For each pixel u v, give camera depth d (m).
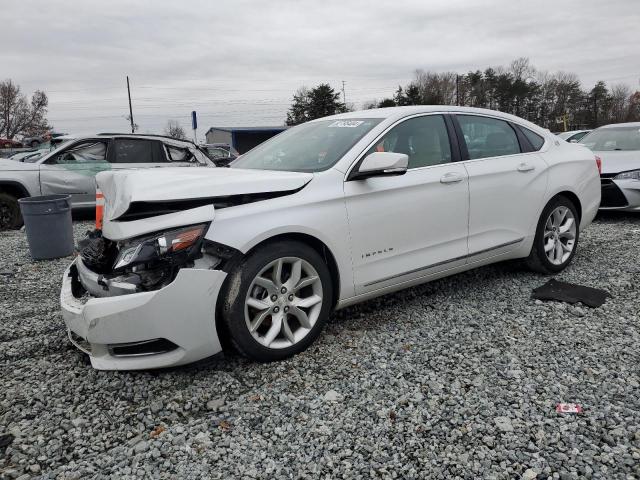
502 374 3.03
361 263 3.54
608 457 2.26
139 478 2.23
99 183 3.49
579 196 5.03
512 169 4.45
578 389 2.83
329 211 3.35
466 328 3.72
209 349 2.99
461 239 4.12
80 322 2.94
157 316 2.80
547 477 2.16
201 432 2.55
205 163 10.73
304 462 2.31
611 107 79.69
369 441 2.44
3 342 3.72
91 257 3.23
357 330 3.75
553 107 79.69
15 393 2.97
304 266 3.28
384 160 3.34
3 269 5.99
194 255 2.89
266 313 3.15
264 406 2.77
